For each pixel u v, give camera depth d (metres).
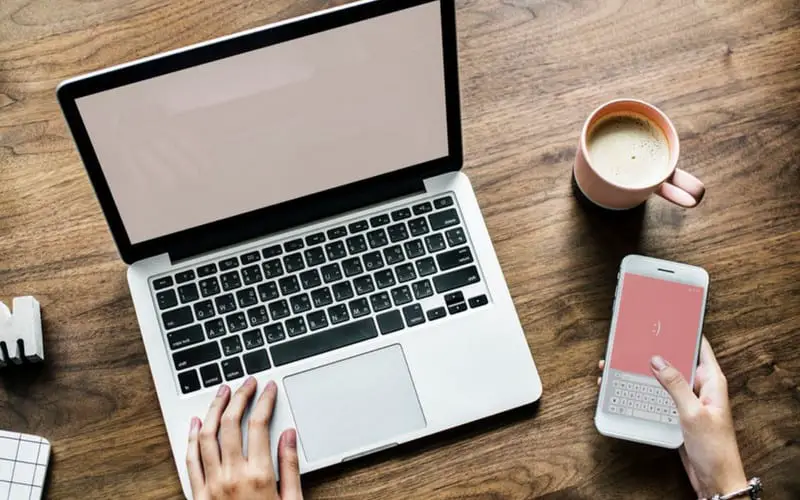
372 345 0.83
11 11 0.92
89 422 0.84
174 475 0.83
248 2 0.94
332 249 0.85
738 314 0.87
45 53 0.92
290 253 0.85
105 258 0.88
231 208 0.83
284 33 0.72
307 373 0.83
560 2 0.94
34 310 0.85
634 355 0.84
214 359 0.83
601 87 0.93
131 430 0.84
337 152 0.81
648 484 0.83
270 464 0.80
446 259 0.85
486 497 0.83
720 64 0.93
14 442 0.81
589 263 0.88
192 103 0.74
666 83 0.93
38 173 0.89
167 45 0.92
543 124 0.92
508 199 0.90
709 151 0.91
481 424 0.84
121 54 0.92
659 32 0.94
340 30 0.73
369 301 0.84
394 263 0.85
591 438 0.84
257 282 0.84
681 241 0.89
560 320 0.87
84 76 0.71
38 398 0.84
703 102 0.92
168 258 0.84
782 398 0.85
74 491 0.83
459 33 0.94
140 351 0.86
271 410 0.81
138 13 0.93
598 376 0.85
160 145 0.76
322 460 0.81
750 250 0.89
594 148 0.85
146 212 0.80
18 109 0.91
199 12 0.93
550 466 0.84
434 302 0.84
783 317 0.87
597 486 0.83
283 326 0.83
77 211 0.89
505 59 0.93
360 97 0.78
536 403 0.85
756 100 0.93
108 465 0.83
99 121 0.73
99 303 0.87
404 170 0.85
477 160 0.91
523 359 0.84
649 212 0.89
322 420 0.82
